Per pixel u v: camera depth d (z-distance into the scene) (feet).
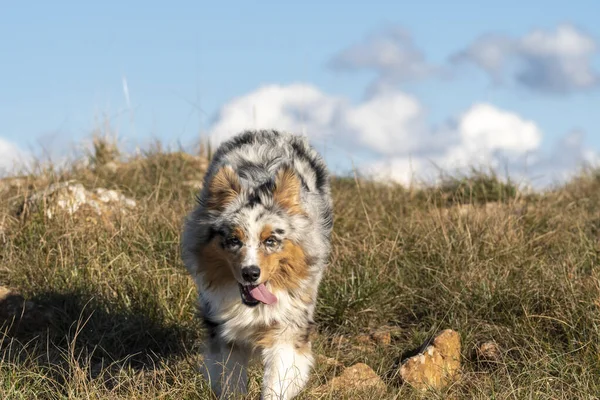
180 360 24.59
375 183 44.34
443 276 29.35
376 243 32.17
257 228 20.45
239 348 21.85
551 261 30.37
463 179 44.27
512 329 25.80
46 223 31.86
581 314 25.41
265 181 22.09
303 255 21.17
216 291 21.56
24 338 25.08
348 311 27.91
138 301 27.86
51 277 28.30
